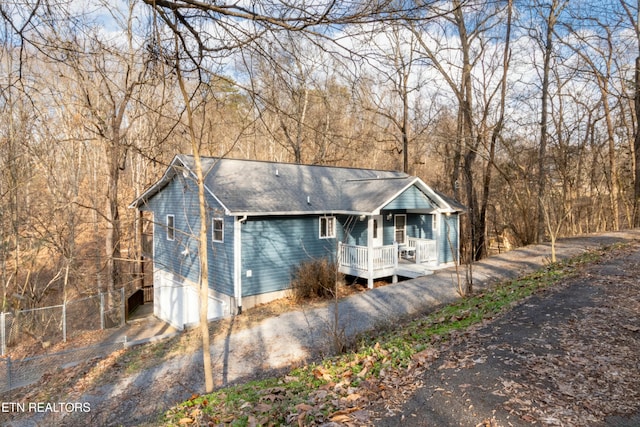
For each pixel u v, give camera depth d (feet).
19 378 30.42
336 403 13.65
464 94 71.51
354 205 47.98
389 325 29.50
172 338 35.55
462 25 60.75
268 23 12.85
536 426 11.53
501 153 80.53
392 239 56.85
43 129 49.34
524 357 16.35
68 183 56.49
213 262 46.42
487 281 40.29
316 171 59.67
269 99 17.60
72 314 52.95
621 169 83.87
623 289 26.27
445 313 27.35
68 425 21.43
